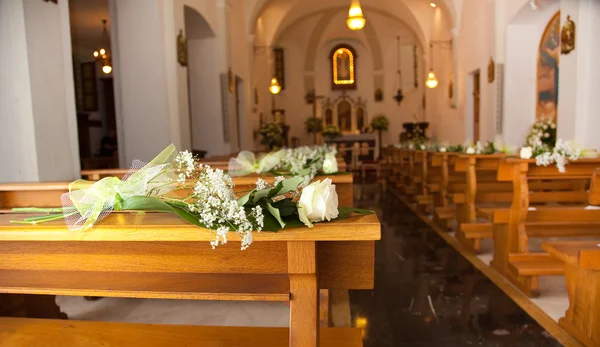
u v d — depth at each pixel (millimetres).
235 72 12352
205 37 10648
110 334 2031
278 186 1485
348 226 1348
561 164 4074
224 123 10867
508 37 10359
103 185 1495
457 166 6008
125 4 7582
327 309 2615
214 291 1461
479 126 12352
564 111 7766
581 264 2725
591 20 7109
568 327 3244
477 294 4082
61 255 1528
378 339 3238
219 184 1422
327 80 22078
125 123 7781
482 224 5469
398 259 5367
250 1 13953
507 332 3291
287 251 1414
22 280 1555
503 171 4402
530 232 4395
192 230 1354
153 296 1474
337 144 19672
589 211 4258
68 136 5383
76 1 10508
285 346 1901
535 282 3938
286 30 19875
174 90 7855
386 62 21312
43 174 4895
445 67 15727
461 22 13695
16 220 1557
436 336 3258
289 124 21766
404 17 17766
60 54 5258
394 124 21406
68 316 3656
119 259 1511
